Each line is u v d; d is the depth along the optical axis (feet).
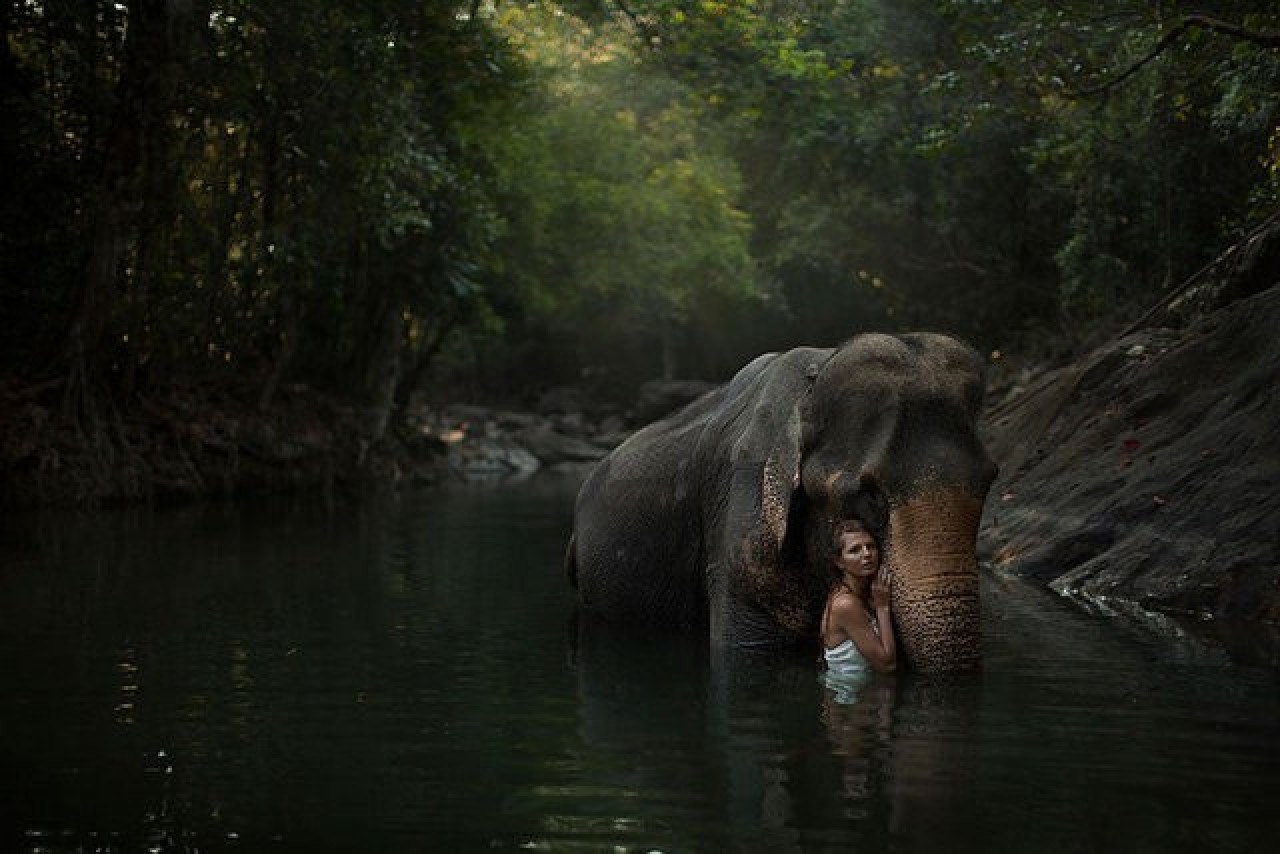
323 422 76.74
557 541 43.01
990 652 22.02
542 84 84.33
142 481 58.44
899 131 75.66
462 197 73.20
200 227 63.87
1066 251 65.62
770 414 24.22
